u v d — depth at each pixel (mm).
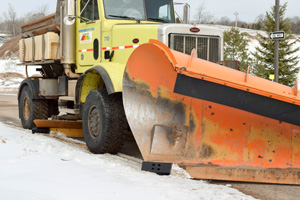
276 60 16672
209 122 4648
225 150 4598
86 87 6484
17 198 3100
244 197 3723
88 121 6062
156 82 4695
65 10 6594
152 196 3445
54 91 8414
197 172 4434
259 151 4590
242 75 4477
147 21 7039
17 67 44125
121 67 5949
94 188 3588
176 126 4664
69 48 7492
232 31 28922
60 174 4031
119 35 6496
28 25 9180
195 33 6164
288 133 4578
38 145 5809
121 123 5719
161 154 4574
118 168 4574
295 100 4199
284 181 4453
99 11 6883
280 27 29047
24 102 8930
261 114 4477
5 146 5328
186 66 4352
